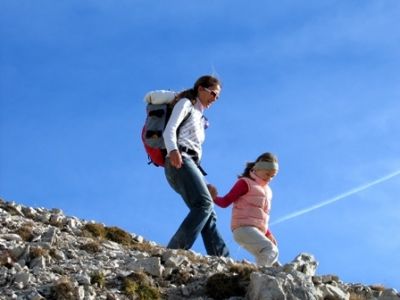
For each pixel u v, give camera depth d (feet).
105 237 54.54
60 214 58.03
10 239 47.60
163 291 41.63
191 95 51.11
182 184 49.70
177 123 49.90
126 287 40.78
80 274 41.60
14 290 39.45
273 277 39.96
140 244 53.98
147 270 43.01
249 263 48.78
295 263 43.21
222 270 44.60
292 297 39.42
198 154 50.88
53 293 39.06
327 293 41.11
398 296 42.45
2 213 54.29
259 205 49.19
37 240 48.19
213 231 51.37
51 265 43.04
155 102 51.19
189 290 41.86
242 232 48.73
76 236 52.21
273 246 48.37
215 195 50.42
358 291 44.01
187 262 44.83
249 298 40.24
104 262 44.45
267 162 49.67
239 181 49.62
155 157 50.93
